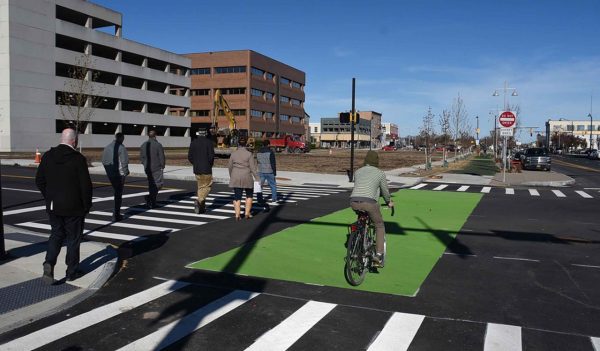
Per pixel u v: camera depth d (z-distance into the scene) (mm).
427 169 34688
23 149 53781
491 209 14523
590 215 13414
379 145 175125
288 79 111375
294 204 14836
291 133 113125
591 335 5031
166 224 11047
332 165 37719
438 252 8703
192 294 6203
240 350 4582
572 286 6727
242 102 93188
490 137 127875
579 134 166250
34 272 6828
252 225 11047
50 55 56625
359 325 5227
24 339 4781
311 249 8727
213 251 8516
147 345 4672
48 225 10688
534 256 8469
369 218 7047
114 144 11133
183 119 80500
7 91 52188
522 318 5496
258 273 7172
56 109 57438
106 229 10391
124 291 6312
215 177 22812
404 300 6055
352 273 6543
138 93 70625
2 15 52000
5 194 15641
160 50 74938
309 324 5234
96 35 62719
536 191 20703
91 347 4617
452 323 5312
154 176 13141
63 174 6316
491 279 7023
